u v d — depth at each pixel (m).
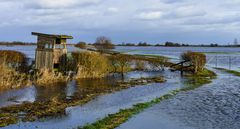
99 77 53.25
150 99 34.22
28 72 47.03
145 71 66.56
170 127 23.39
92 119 25.33
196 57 64.44
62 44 50.56
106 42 105.75
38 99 33.31
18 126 23.06
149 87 43.41
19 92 36.78
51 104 30.77
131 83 46.91
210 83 47.59
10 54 49.19
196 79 52.72
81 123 24.05
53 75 45.91
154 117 26.27
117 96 35.97
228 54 155.75
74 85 43.34
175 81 50.19
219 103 32.22
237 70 68.62
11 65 49.03
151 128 23.08
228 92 39.12
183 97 35.59
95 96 35.78
